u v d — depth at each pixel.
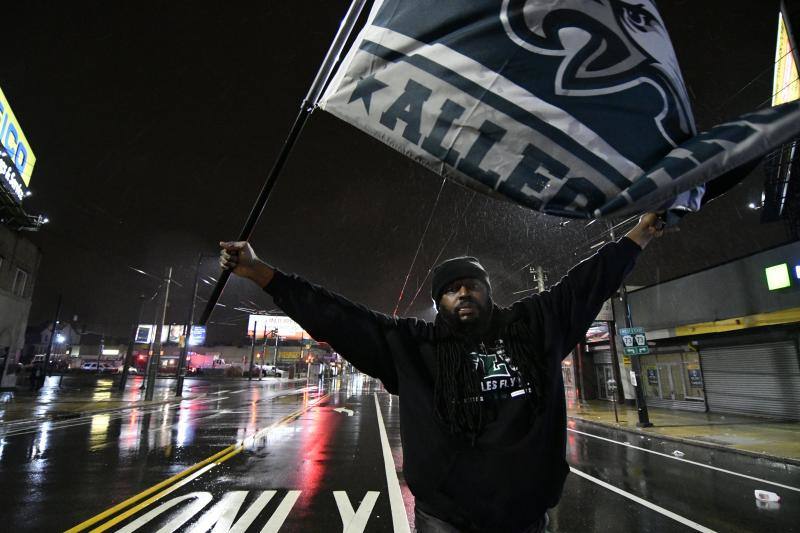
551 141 1.66
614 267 1.78
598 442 11.50
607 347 23.86
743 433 11.88
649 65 1.79
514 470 1.39
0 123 20.64
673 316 18.23
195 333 69.38
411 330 1.73
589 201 1.62
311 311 1.62
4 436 11.54
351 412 19.31
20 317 26.22
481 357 1.58
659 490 6.76
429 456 1.47
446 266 1.69
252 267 1.63
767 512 5.67
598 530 5.08
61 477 7.38
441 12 1.82
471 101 1.72
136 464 8.44
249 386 44.28
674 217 1.78
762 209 17.28
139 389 33.62
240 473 7.76
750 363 15.12
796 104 1.55
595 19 1.80
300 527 5.08
